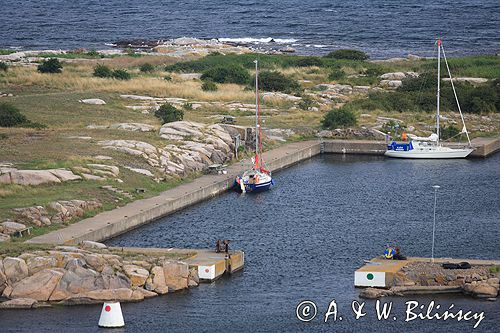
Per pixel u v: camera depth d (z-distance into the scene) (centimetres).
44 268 13162
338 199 19212
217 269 14025
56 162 18675
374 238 16312
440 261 14175
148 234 16300
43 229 15400
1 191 16750
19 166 18300
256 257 15175
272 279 14125
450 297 13275
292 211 18200
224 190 19700
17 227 15062
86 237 15200
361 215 17925
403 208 18450
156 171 19475
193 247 15575
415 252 15488
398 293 13375
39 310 12825
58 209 16112
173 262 13638
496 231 16750
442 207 18538
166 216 17575
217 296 13400
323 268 14650
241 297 13375
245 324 12500
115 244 15575
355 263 14900
